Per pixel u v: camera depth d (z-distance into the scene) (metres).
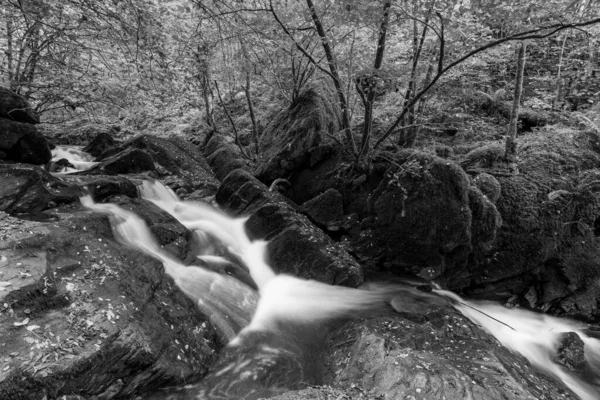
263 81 11.25
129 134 13.58
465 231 6.50
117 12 5.84
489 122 10.63
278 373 4.40
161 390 3.87
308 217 8.40
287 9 7.72
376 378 3.90
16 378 2.79
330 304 6.05
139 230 6.02
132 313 3.84
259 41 6.86
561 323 6.86
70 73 7.53
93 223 5.20
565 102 11.20
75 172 8.31
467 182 6.56
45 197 5.53
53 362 3.02
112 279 4.11
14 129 6.96
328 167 9.02
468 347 4.84
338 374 4.27
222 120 16.88
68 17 6.24
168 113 12.98
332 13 6.48
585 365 5.60
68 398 3.04
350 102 9.66
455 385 3.70
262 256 7.20
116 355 3.40
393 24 6.86
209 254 6.94
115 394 3.47
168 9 6.46
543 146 8.58
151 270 4.80
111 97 8.16
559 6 5.07
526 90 11.86
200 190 9.88
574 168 7.88
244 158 12.79
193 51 7.91
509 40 5.73
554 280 7.09
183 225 6.96
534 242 6.90
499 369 4.21
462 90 9.84
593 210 7.04
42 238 4.16
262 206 7.88
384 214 7.13
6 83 7.73
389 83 7.08
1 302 3.20
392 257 7.13
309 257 6.68
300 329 5.41
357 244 7.55
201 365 4.21
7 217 4.53
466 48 7.25
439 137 10.41
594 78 10.95
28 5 5.83
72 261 4.11
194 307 4.88
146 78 7.17
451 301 6.56
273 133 10.88
